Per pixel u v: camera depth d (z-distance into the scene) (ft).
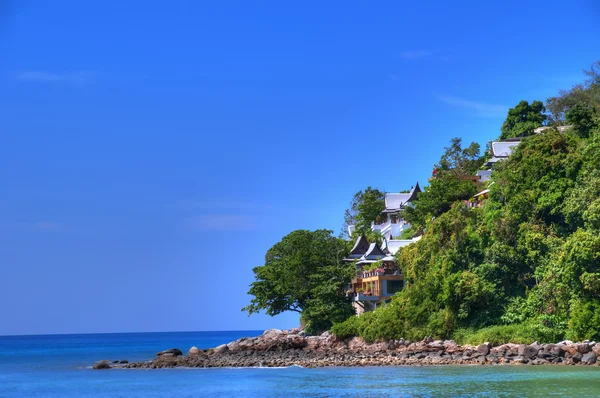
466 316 274.77
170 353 338.34
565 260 245.24
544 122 429.79
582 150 291.99
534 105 432.66
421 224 380.99
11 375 275.39
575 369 211.61
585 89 429.38
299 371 247.70
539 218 286.46
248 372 250.37
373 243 375.04
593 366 217.56
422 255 306.55
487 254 280.72
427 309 286.87
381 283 342.03
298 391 190.80
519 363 231.09
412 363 253.44
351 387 194.08
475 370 219.41
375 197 482.28
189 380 230.68
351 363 264.72
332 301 340.80
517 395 165.27
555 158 290.97
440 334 275.80
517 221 285.02
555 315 245.04
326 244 360.89
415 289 294.66
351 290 370.94
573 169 283.18
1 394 206.69
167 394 196.44
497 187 305.53
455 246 293.43
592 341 229.45
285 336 353.72
